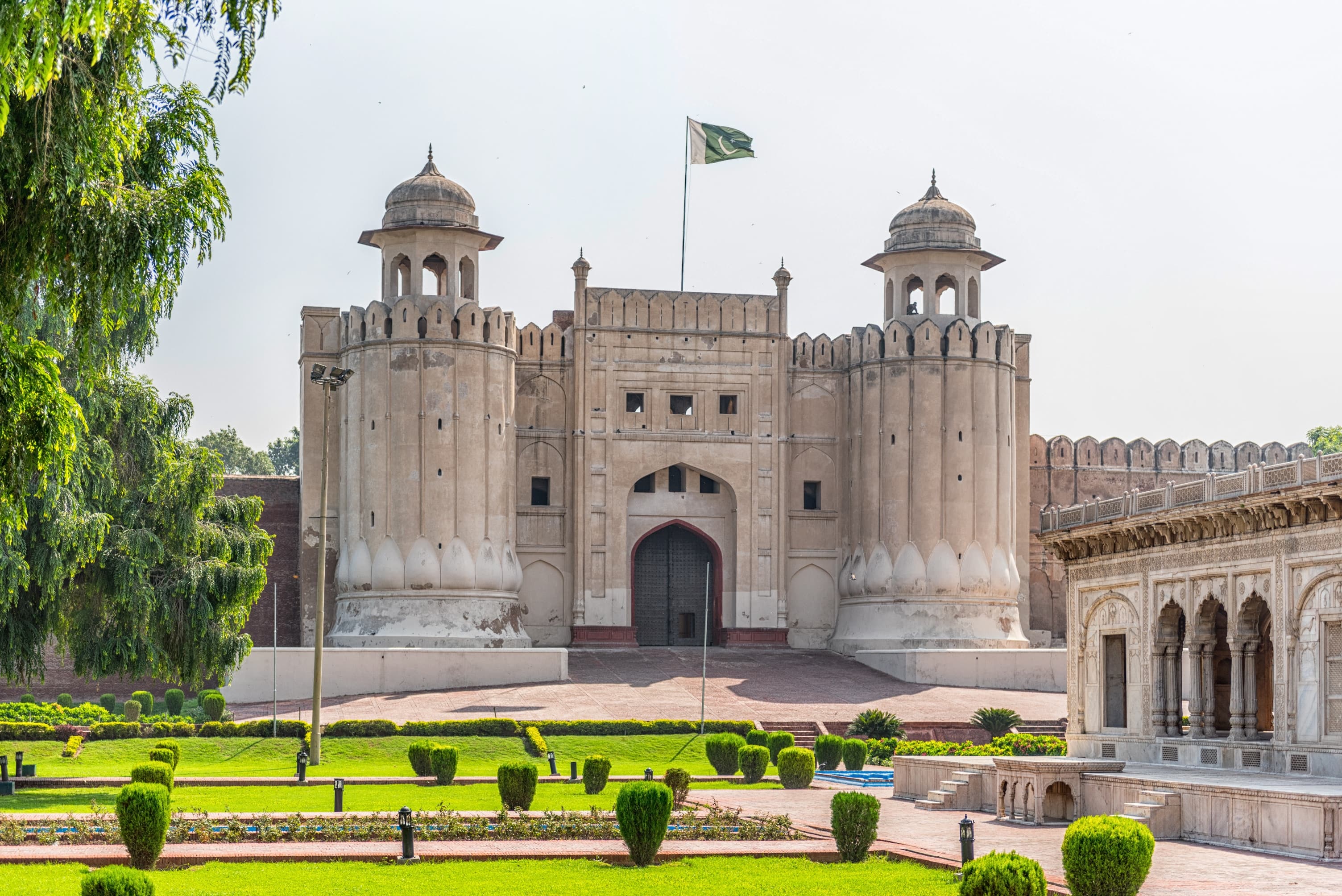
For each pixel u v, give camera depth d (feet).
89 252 40.42
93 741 90.79
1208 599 66.69
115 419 76.79
